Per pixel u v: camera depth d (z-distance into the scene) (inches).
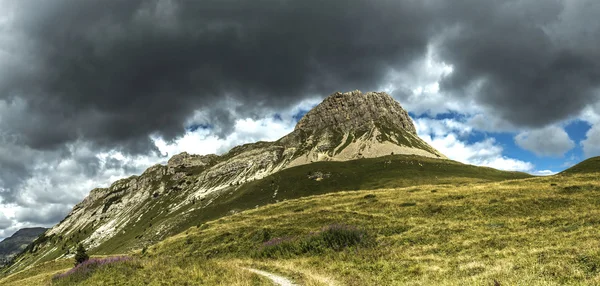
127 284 974.4
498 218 1561.3
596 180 2228.1
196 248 1931.6
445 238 1253.7
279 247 1473.9
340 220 1859.0
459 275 778.2
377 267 967.6
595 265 668.1
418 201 2103.8
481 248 1043.9
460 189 2415.1
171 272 1023.6
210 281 902.4
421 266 903.1
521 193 1972.2
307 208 2524.6
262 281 871.1
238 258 1565.0
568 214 1450.5
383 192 2731.3
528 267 730.2
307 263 1163.9
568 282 609.0
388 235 1443.2
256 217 2493.8
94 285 1015.0
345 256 1188.5
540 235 1098.1
